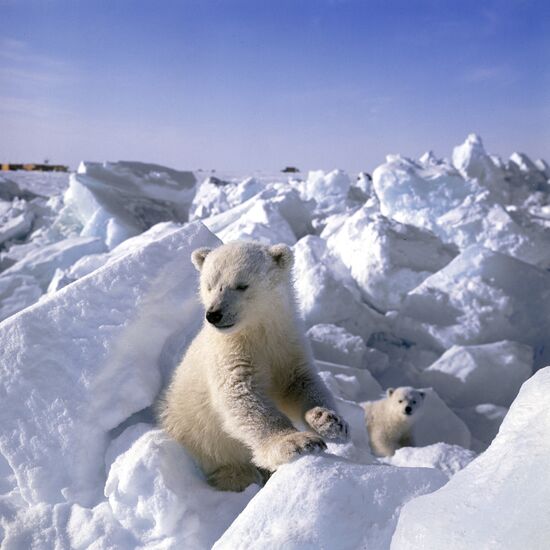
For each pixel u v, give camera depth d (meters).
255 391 2.76
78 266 8.33
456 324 8.21
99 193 13.61
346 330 8.07
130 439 2.94
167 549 2.30
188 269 3.74
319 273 8.17
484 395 7.11
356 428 4.87
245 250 3.03
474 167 20.25
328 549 1.86
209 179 25.22
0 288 9.87
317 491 1.99
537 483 1.50
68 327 3.24
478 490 1.63
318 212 15.77
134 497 2.46
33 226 15.49
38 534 2.50
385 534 1.88
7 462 2.92
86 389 3.06
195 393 2.95
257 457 2.58
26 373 3.05
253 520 1.99
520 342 8.26
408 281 8.95
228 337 2.84
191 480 2.73
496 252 8.69
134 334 3.35
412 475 2.09
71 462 2.87
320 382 3.03
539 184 22.28
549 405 1.68
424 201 13.16
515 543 1.43
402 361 7.94
